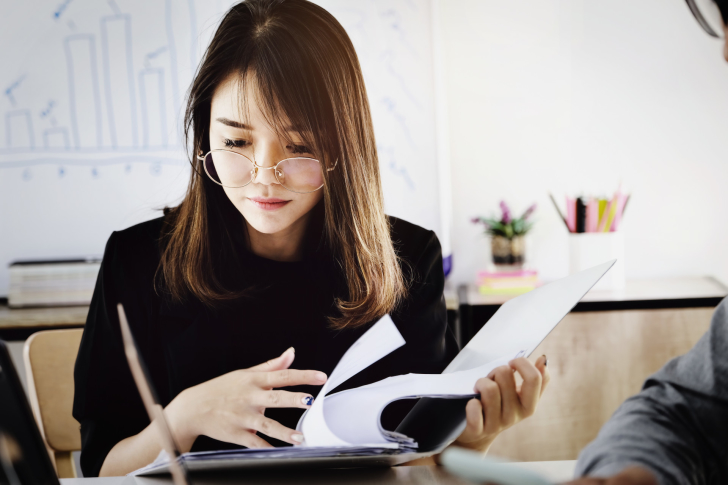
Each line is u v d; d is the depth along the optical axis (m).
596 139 2.09
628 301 1.77
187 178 2.04
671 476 0.52
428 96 2.01
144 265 0.98
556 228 2.12
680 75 2.04
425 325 1.01
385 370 0.98
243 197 0.89
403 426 0.69
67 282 1.85
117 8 2.00
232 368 0.96
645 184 2.08
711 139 2.05
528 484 0.36
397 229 1.09
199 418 0.72
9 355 0.49
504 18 2.07
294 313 0.97
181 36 2.01
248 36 0.86
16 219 2.06
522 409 0.64
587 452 0.57
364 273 0.96
